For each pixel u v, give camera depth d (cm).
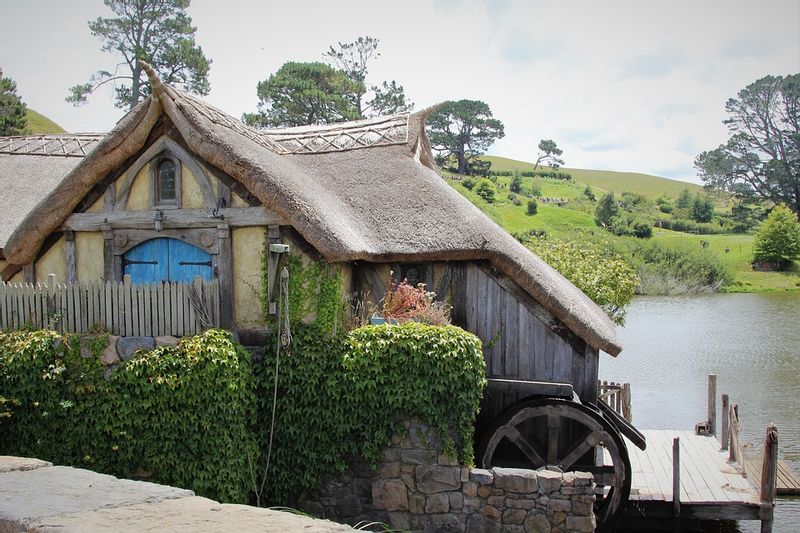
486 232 1138
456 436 980
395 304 1102
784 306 4653
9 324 988
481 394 1002
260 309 1052
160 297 956
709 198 8881
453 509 967
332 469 998
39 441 934
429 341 981
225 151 1024
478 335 1159
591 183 12131
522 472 950
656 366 2800
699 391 2359
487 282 1157
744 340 3391
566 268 1820
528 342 1141
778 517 1288
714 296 5281
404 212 1180
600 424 1059
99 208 1132
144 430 918
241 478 937
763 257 6116
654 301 5012
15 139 1683
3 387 939
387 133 1406
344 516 1002
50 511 393
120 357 945
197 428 910
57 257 1157
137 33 4112
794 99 7431
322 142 1428
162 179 1109
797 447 1689
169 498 428
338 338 1003
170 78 4144
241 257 1061
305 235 988
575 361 1123
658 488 1219
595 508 1112
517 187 8794
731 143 8000
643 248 5928
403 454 984
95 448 925
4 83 3850
